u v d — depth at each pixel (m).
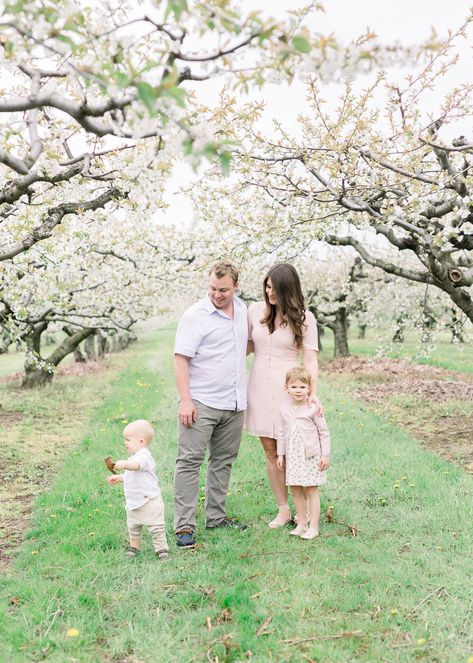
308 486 5.15
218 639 3.61
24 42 2.79
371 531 5.25
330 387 15.95
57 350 17.52
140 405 13.20
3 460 8.65
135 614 3.96
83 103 2.87
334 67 2.68
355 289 22.48
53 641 3.61
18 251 5.83
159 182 4.49
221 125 5.84
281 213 9.22
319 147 7.21
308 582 4.26
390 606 3.93
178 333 5.32
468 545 4.79
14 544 5.39
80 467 7.86
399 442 8.70
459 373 18.75
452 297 7.93
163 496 6.43
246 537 5.20
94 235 13.38
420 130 6.48
